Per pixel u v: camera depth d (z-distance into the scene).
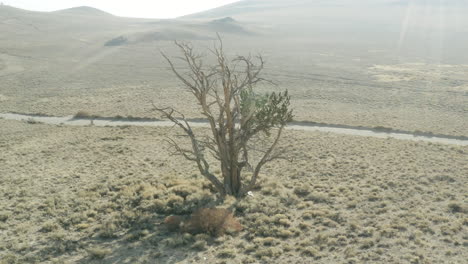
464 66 123.25
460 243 20.75
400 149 43.16
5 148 44.94
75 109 68.19
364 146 44.44
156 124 58.56
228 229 22.30
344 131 55.03
